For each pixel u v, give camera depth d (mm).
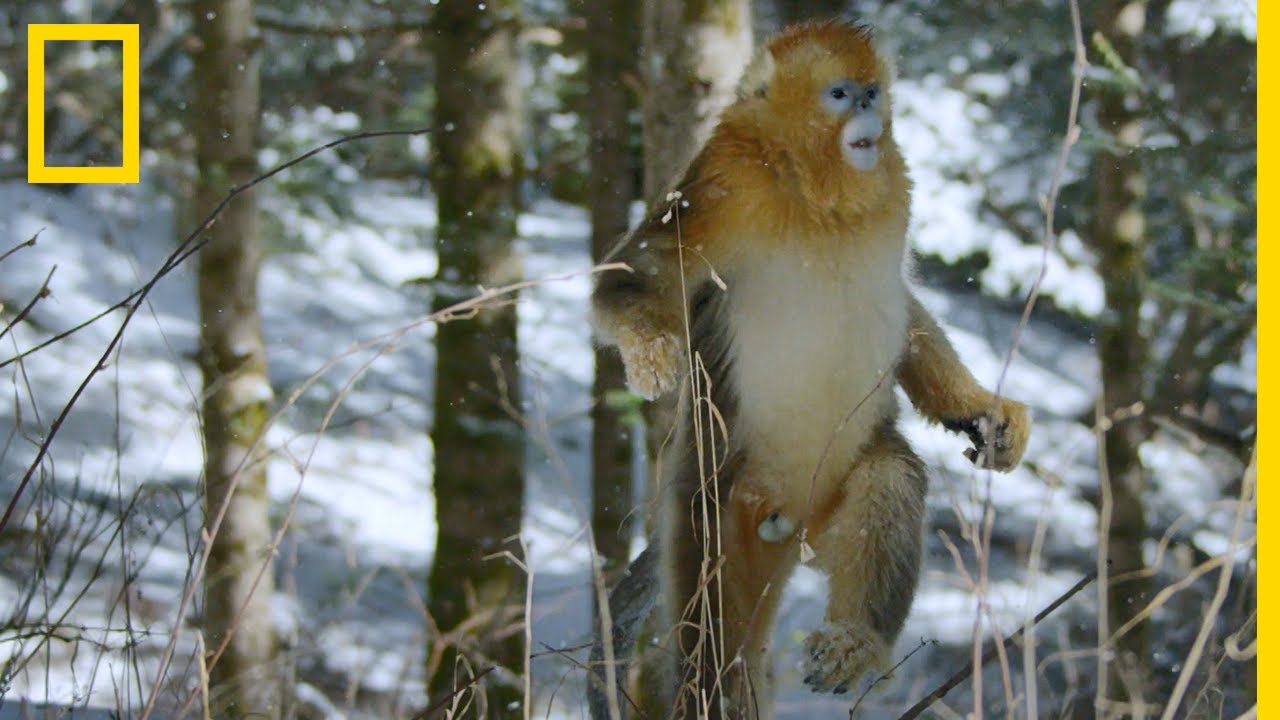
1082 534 11445
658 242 4484
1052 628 8766
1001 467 4867
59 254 15930
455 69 8844
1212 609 3211
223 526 8531
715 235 4527
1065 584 10367
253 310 9047
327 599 8414
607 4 9656
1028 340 15688
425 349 16500
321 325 16266
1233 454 9750
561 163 9805
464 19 8812
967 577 3291
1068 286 9609
